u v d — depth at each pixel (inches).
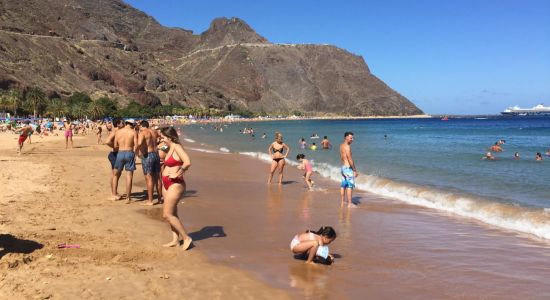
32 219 353.4
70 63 7426.2
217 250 303.4
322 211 452.8
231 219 406.0
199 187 609.0
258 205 481.1
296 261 283.4
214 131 3853.3
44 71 6594.5
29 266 246.7
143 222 370.3
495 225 393.7
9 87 5290.4
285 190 593.6
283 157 649.6
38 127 2100.1
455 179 705.0
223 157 1105.4
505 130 3599.9
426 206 485.7
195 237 337.4
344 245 326.3
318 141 2106.3
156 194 511.2
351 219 415.8
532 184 636.7
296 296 227.0
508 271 270.5
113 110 5644.7
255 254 296.5
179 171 299.0
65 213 384.2
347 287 241.3
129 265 260.8
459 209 468.4
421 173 788.6
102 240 309.4
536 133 2984.7
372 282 249.6
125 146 454.3
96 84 7440.9
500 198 526.9
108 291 218.7
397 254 304.2
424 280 253.8
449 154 1213.7
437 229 378.3
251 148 1581.0
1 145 1267.2
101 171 692.7
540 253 308.5
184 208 454.9
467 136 2628.0
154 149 450.3
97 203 438.9
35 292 211.9
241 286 237.6
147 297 214.8
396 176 751.1
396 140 2156.7
